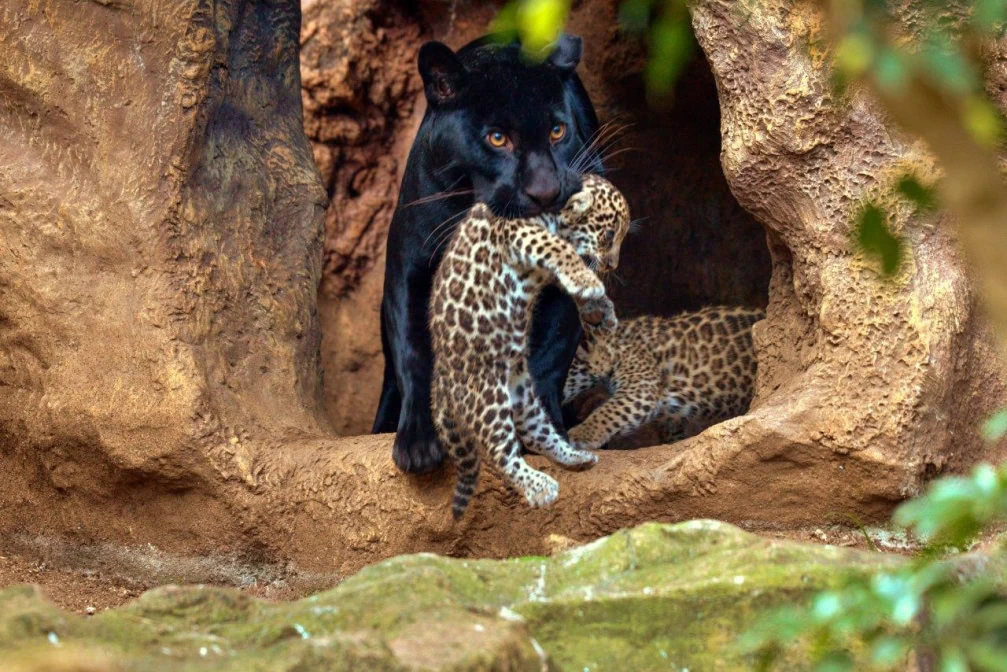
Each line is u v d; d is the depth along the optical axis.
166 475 11.84
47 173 12.41
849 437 10.13
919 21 9.58
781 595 6.79
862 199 10.42
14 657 5.49
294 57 14.13
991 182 3.55
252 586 11.83
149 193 12.18
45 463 12.44
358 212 19.02
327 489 11.62
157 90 12.27
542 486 9.98
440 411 10.30
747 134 10.75
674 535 7.53
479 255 10.04
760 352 11.92
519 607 6.93
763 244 16.64
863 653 6.54
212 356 12.20
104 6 12.29
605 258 11.27
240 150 13.17
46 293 12.24
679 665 6.84
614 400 13.66
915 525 10.19
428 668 5.89
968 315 10.26
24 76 12.38
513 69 11.38
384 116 18.95
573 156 11.81
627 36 15.90
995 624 5.16
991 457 10.48
